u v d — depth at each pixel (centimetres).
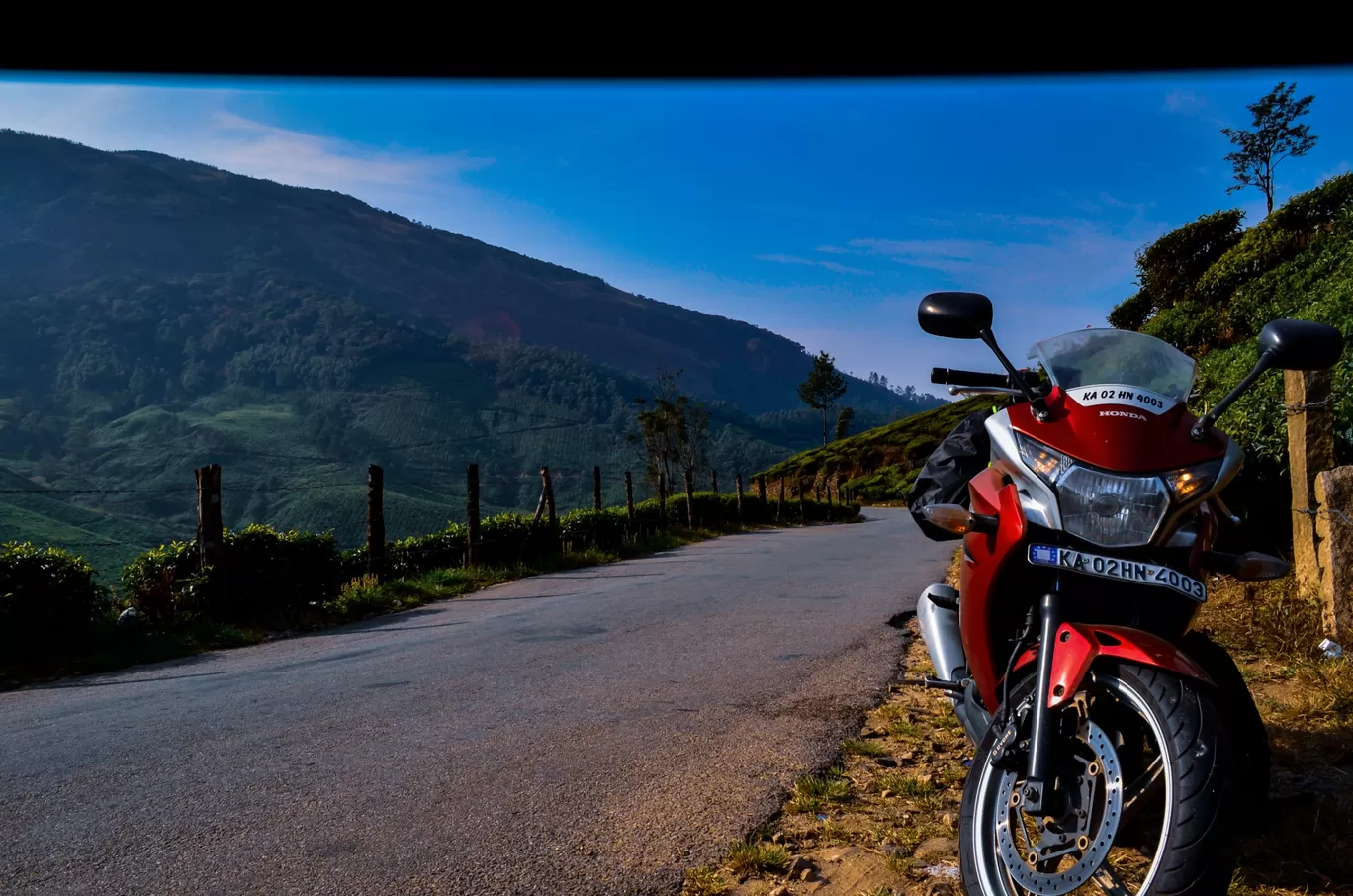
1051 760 248
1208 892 217
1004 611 301
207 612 1018
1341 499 577
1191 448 272
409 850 340
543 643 798
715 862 329
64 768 462
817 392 11656
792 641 770
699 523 2992
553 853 336
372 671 709
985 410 400
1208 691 241
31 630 868
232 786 420
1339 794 352
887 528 3198
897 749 460
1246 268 2423
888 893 299
